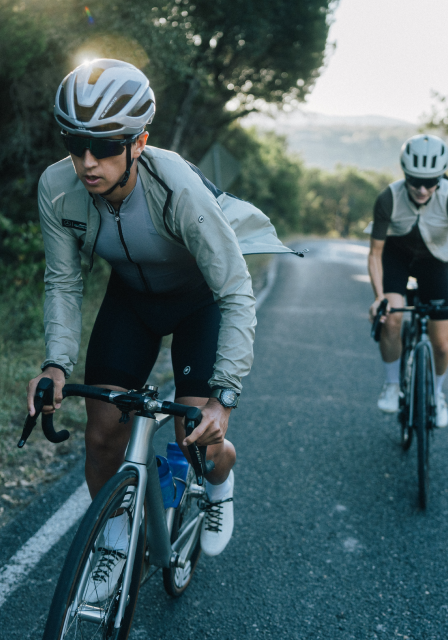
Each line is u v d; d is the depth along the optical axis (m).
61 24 7.48
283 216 53.03
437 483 3.71
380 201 3.79
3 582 2.55
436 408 3.67
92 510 1.68
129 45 7.91
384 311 3.60
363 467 3.93
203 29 13.10
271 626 2.40
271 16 15.20
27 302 6.58
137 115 1.70
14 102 7.55
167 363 6.08
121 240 2.01
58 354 1.96
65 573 1.58
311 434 4.46
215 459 2.28
